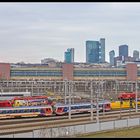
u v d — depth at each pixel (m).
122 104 125.00
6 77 198.25
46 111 101.00
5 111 92.50
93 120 87.94
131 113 108.56
